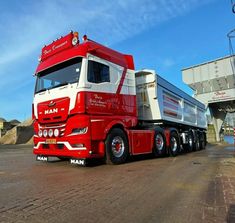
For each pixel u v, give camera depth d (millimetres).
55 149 9102
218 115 40719
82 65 8578
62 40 9422
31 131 52344
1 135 59469
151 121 12555
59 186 6078
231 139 45344
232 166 9297
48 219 4008
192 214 4254
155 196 5266
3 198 5086
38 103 9633
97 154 8758
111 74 9539
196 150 18359
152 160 11164
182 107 15906
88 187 5984
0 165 9844
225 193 5512
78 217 4098
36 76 10016
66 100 8664
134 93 10539
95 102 8727
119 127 9742
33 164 10023
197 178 7035
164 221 3959
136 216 4156
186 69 33031
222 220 4004
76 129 8406
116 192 5555
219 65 30719
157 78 12242
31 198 5086
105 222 3910
